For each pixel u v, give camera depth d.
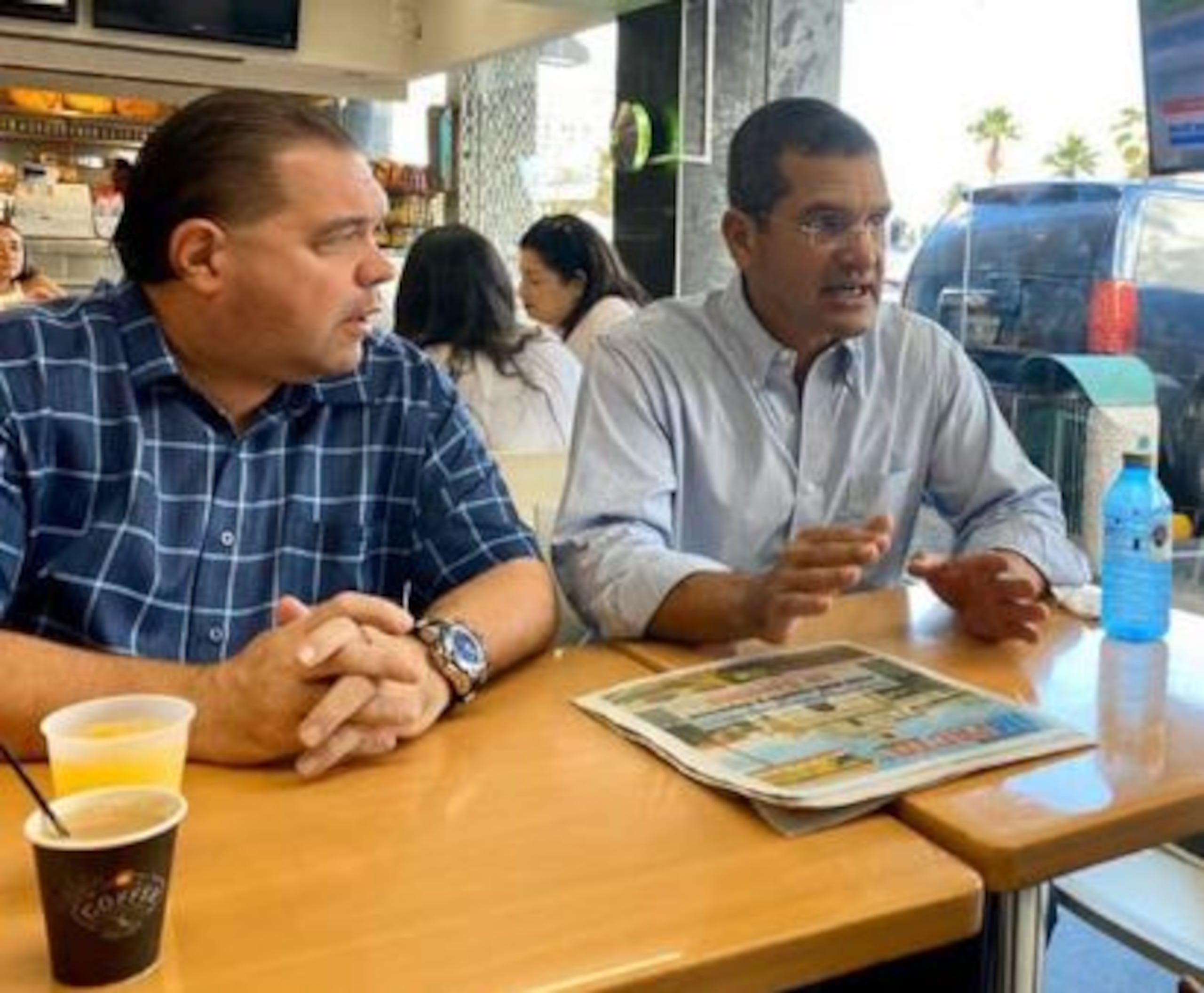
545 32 5.41
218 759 1.04
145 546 1.28
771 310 1.69
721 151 4.14
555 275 3.58
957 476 1.80
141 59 6.34
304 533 1.38
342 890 0.82
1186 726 1.13
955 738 1.07
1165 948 1.35
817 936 0.78
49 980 0.71
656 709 1.16
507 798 0.97
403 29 6.65
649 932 0.77
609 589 1.47
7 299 4.59
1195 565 2.20
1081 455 1.95
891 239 1.97
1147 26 2.18
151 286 1.29
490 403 2.76
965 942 0.94
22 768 0.94
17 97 6.46
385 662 1.06
